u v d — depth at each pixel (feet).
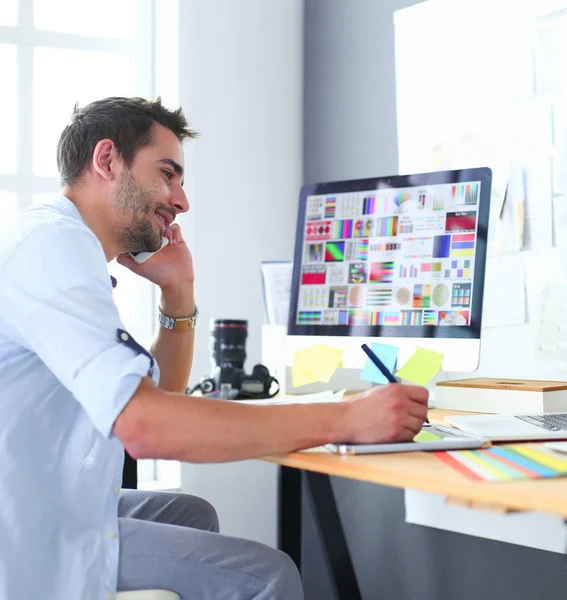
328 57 8.32
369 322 5.67
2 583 3.80
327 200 6.02
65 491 4.06
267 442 3.63
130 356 3.64
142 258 5.71
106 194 4.65
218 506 7.94
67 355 3.61
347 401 3.85
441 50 6.94
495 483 2.93
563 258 5.94
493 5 6.48
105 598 3.97
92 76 8.26
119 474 4.28
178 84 7.97
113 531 4.13
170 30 8.11
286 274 6.77
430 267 5.46
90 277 3.82
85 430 4.10
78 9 8.24
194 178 8.00
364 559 7.55
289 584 4.23
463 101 6.73
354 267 5.82
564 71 5.95
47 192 8.04
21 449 3.98
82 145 4.66
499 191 6.40
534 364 6.13
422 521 6.93
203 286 8.02
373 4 7.73
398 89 7.37
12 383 4.00
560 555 5.89
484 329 6.54
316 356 5.74
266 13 8.46
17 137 7.96
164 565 4.12
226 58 8.22
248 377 5.99
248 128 8.33
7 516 3.87
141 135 4.70
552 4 6.04
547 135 6.07
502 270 6.39
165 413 3.57
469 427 4.16
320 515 5.98
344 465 3.39
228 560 4.19
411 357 5.28
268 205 8.43
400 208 5.66
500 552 6.33
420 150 7.12
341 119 8.13
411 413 3.78
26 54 8.00
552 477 3.02
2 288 3.77
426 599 6.95
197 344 7.95
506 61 6.37
